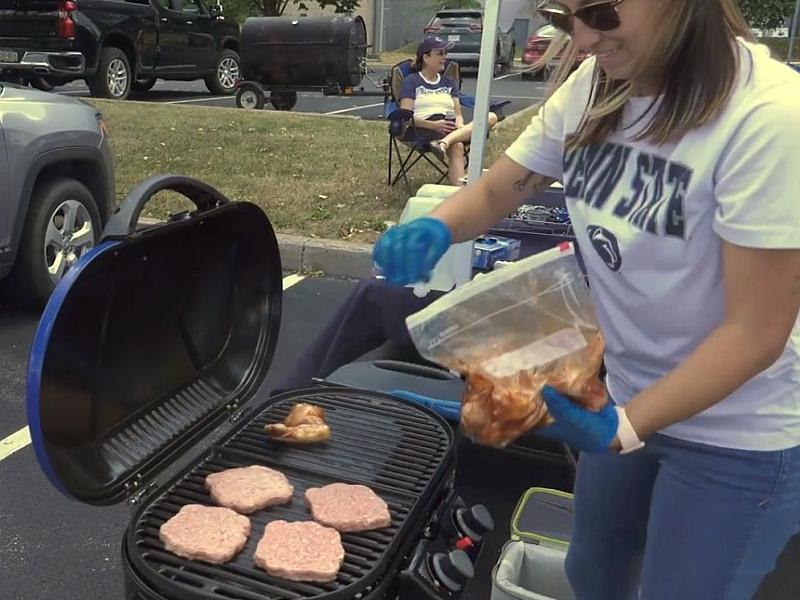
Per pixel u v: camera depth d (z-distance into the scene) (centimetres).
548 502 228
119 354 149
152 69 1170
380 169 691
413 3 2773
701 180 109
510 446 266
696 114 107
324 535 139
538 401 102
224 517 143
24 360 361
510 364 105
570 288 111
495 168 147
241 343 187
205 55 1278
